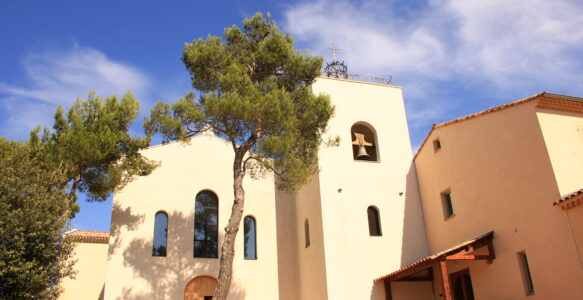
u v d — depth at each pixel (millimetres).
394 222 19812
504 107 15805
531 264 14117
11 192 15289
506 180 15516
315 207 19719
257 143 15742
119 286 18906
